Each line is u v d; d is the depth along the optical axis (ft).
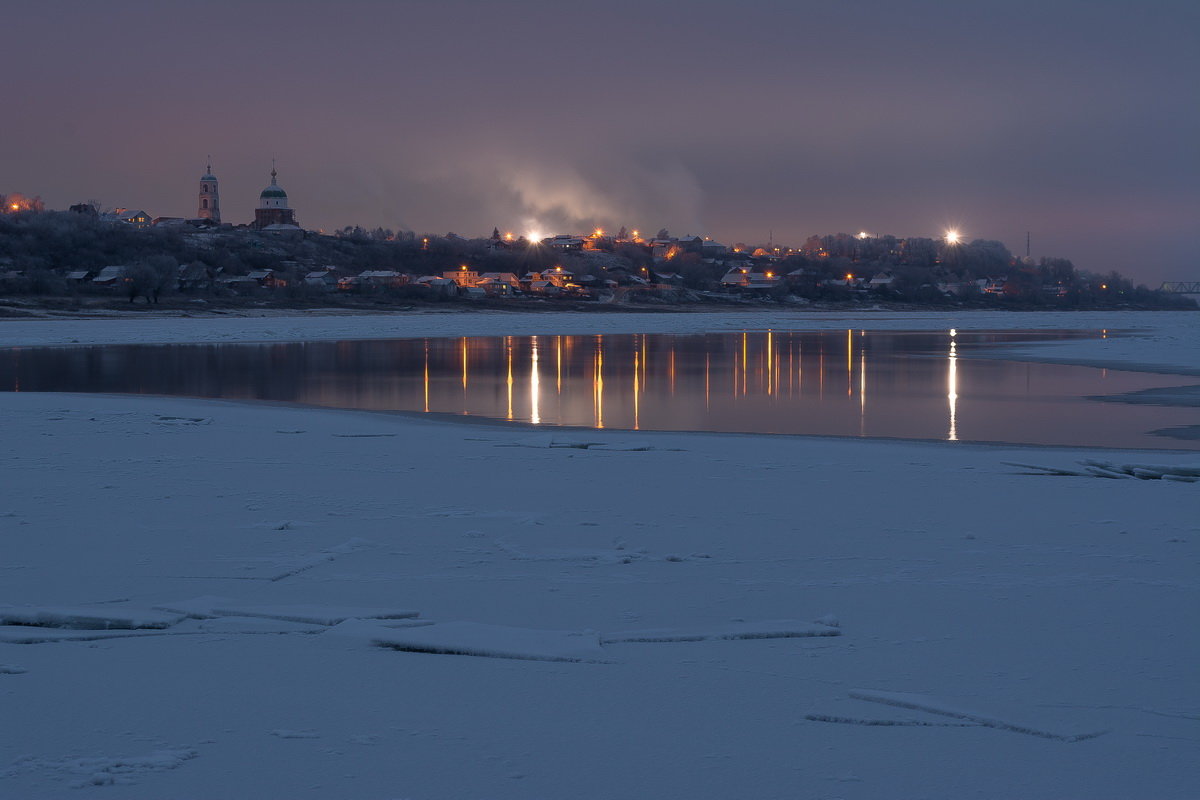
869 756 16.89
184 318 342.03
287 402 100.94
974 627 24.38
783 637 23.50
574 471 51.80
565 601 26.81
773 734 17.79
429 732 17.80
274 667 21.15
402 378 132.36
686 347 209.67
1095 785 15.87
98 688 19.86
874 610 25.91
